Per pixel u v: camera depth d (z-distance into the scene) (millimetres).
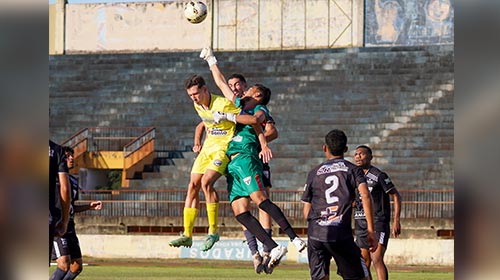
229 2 69125
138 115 62812
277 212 20500
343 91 62062
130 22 70438
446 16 66375
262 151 20203
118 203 50094
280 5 68438
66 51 70562
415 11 66750
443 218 43000
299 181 54062
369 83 62438
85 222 45531
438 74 62344
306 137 58062
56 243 24203
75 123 63031
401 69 63219
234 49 68812
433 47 64375
